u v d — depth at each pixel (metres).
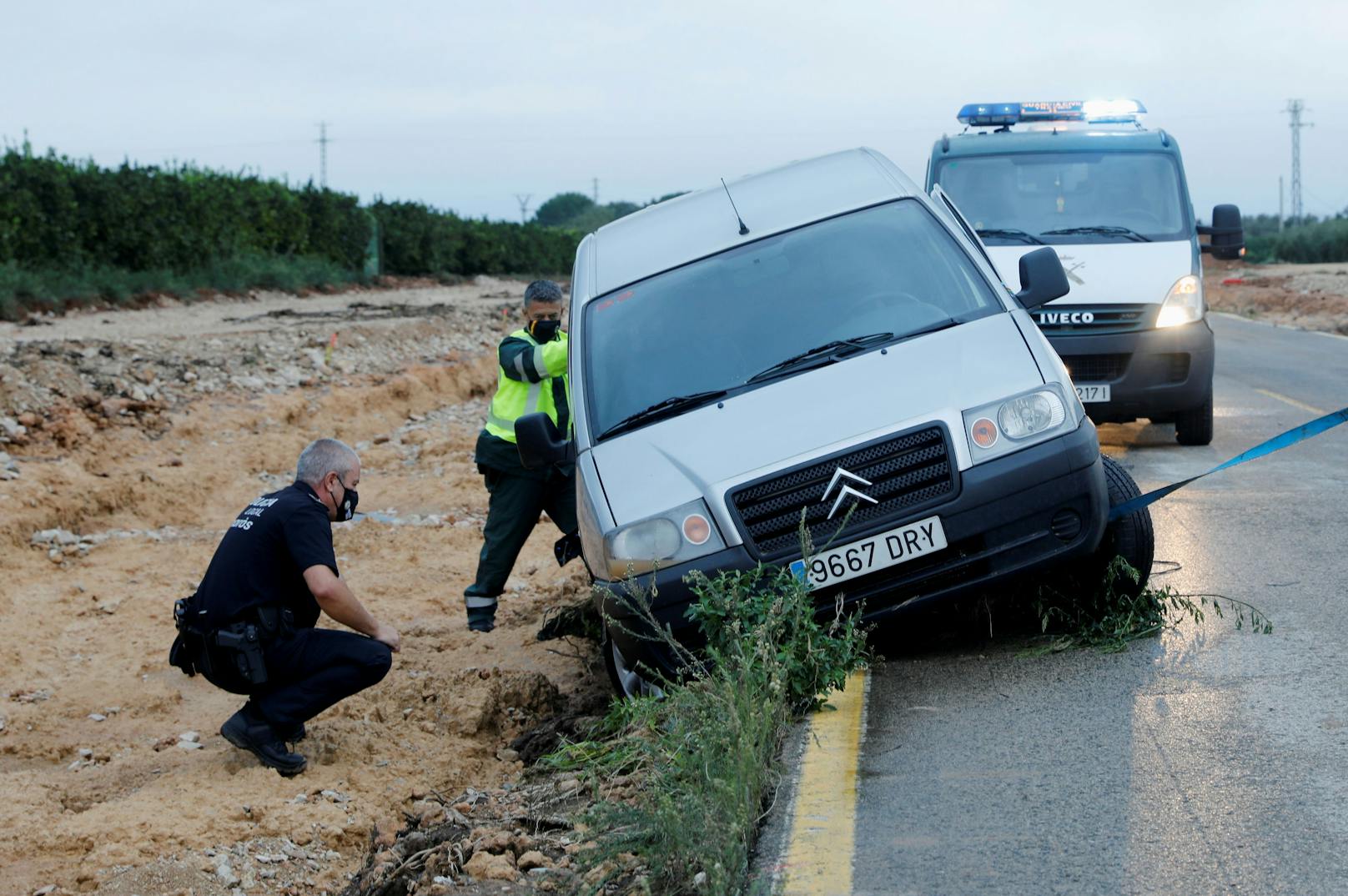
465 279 49.75
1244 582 6.54
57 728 6.87
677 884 3.77
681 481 5.42
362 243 42.31
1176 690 4.94
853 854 3.79
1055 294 6.45
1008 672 5.36
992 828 3.88
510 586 9.44
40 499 11.08
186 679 7.69
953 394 5.46
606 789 4.86
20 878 4.69
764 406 5.64
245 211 35.66
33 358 14.77
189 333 20.19
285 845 4.93
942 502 5.27
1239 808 3.85
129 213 28.12
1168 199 11.54
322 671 5.78
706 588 5.23
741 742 4.14
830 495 5.30
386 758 6.02
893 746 4.64
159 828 4.98
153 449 13.52
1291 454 10.73
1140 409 11.05
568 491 8.02
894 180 6.89
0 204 24.23
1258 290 40.88
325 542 5.75
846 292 6.20
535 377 7.84
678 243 6.79
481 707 6.54
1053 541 5.38
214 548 10.79
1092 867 3.57
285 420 15.70
